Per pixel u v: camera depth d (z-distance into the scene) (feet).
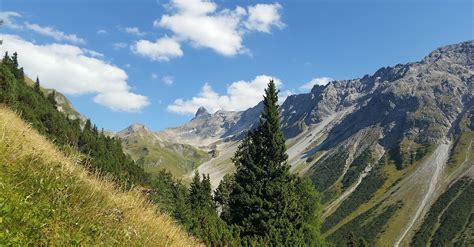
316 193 186.50
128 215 27.09
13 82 165.48
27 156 26.11
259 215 146.72
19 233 17.02
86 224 21.48
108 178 31.09
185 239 33.35
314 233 177.78
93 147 182.91
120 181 32.27
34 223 18.15
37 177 23.20
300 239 145.69
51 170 24.50
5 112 48.29
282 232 144.46
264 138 168.25
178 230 33.63
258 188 158.10
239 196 156.46
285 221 146.72
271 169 163.84
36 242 17.66
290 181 169.27
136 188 32.76
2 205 17.56
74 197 23.59
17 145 27.22
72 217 21.34
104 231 21.84
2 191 19.43
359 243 369.50
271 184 155.53
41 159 27.30
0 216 17.25
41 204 19.99
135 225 26.61
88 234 20.81
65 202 21.93
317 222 184.34
